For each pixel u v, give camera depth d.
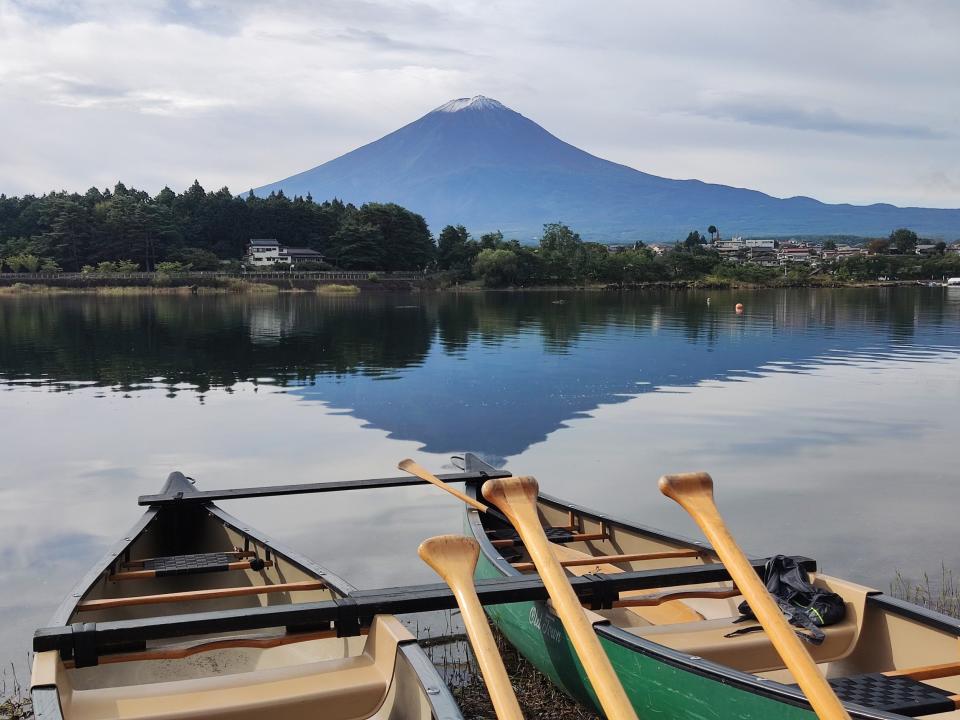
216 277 105.94
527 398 20.27
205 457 13.93
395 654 4.68
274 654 5.96
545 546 4.29
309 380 23.78
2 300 80.69
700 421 17.14
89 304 72.94
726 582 6.11
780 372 25.30
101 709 4.44
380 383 23.03
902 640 4.98
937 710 4.12
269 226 144.25
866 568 8.48
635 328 44.31
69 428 16.58
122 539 7.06
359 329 44.25
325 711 4.60
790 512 10.52
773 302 77.62
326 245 145.50
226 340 37.53
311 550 9.12
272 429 16.42
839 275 140.50
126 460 13.71
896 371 25.45
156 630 4.81
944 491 11.54
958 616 7.14
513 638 6.46
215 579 7.50
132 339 38.09
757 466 13.11
